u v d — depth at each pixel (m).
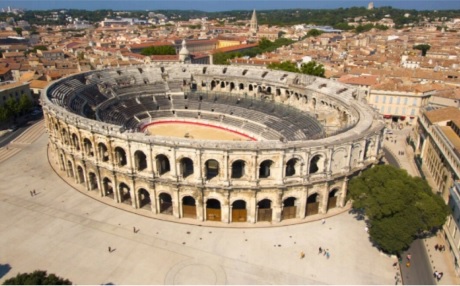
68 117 83.00
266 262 65.44
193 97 139.88
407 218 63.34
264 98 135.75
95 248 68.31
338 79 157.62
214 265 64.56
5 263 64.12
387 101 144.50
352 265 65.12
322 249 68.75
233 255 67.06
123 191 84.00
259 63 197.62
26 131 128.00
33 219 76.62
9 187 88.94
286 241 70.81
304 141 73.00
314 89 119.94
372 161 81.19
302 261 65.81
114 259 65.69
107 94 126.88
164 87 141.75
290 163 79.38
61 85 114.00
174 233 72.81
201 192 73.69
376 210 64.81
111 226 74.75
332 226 75.31
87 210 80.06
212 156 70.56
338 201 80.75
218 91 144.62
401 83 151.12
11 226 74.19
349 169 77.00
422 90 139.62
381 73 169.25
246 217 76.00
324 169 74.06
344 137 75.44
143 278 61.44
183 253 67.44
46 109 92.50
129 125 118.25
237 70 146.00
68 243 69.56
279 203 74.38
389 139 129.62
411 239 64.56
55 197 84.88
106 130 76.44
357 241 71.19
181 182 73.44
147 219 77.19
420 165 104.56
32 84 156.38
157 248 68.62
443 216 64.44
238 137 117.69
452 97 124.94
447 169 85.81
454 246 66.50
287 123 114.12
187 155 71.44
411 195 65.31
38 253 66.75
